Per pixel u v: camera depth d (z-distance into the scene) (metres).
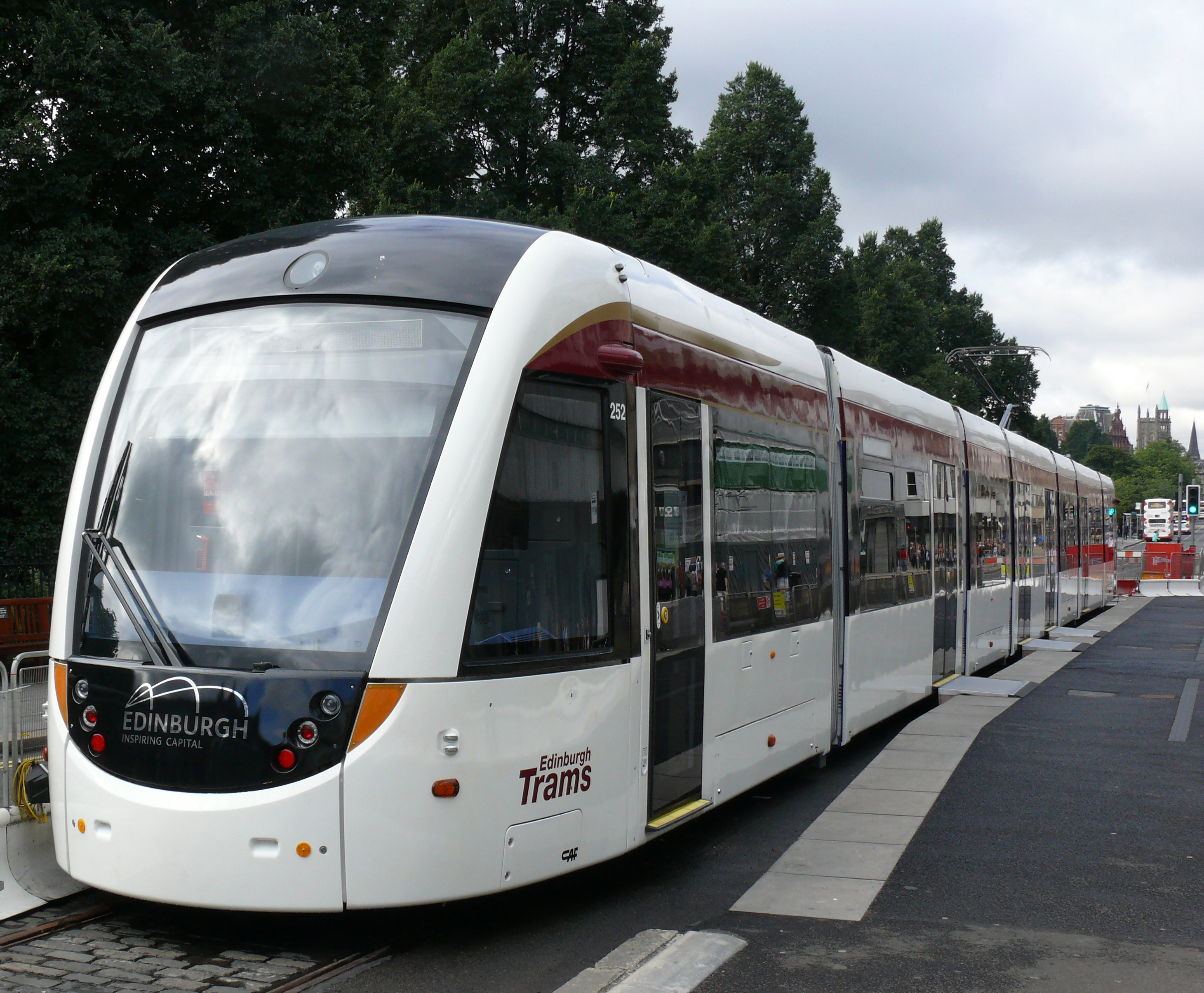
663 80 39.53
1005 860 7.48
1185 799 9.31
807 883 6.92
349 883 5.19
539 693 5.73
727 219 50.28
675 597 6.96
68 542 6.03
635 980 5.21
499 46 39.41
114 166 19.30
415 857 5.25
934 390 67.94
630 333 6.65
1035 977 5.41
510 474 5.71
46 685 6.42
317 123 20.66
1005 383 87.19
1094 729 12.73
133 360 6.32
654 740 6.63
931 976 5.41
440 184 36.00
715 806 7.72
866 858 7.50
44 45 17.62
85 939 5.71
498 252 6.14
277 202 21.08
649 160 38.50
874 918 6.29
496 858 5.50
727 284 37.22
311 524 5.58
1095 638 25.42
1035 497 23.28
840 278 50.59
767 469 8.60
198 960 5.45
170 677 5.41
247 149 20.16
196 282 6.40
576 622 6.03
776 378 8.89
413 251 6.11
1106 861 7.48
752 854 7.61
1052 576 26.00
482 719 5.45
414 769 5.26
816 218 51.56
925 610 13.39
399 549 5.42
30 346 19.45
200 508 5.76
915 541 13.02
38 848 6.23
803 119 53.41
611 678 6.20
